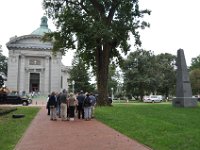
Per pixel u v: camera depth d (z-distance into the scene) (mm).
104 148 11992
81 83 86875
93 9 38750
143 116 24688
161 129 16734
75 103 24016
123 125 18906
